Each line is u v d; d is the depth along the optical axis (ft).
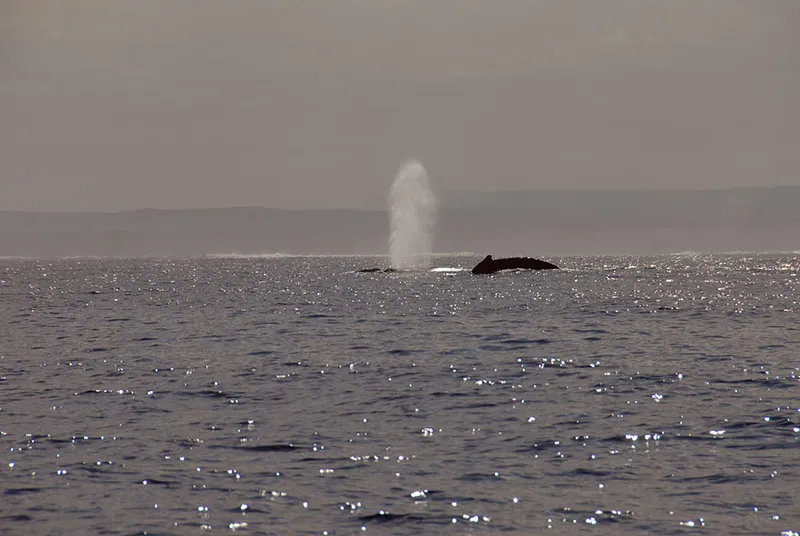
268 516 272.51
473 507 277.85
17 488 298.15
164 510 278.05
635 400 424.46
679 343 631.56
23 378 509.35
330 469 316.19
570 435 357.20
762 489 289.12
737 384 462.19
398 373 509.76
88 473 313.32
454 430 368.48
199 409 415.85
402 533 259.60
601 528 261.03
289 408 415.44
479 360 556.51
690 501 280.10
